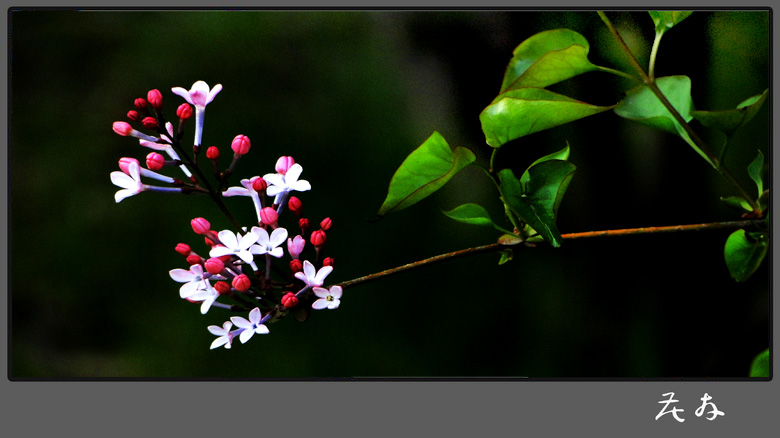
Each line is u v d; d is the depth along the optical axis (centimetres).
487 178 96
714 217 94
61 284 96
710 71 87
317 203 95
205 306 66
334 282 95
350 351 95
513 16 93
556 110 66
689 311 95
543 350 95
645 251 96
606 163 96
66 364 95
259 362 95
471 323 96
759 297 95
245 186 67
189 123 94
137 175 66
